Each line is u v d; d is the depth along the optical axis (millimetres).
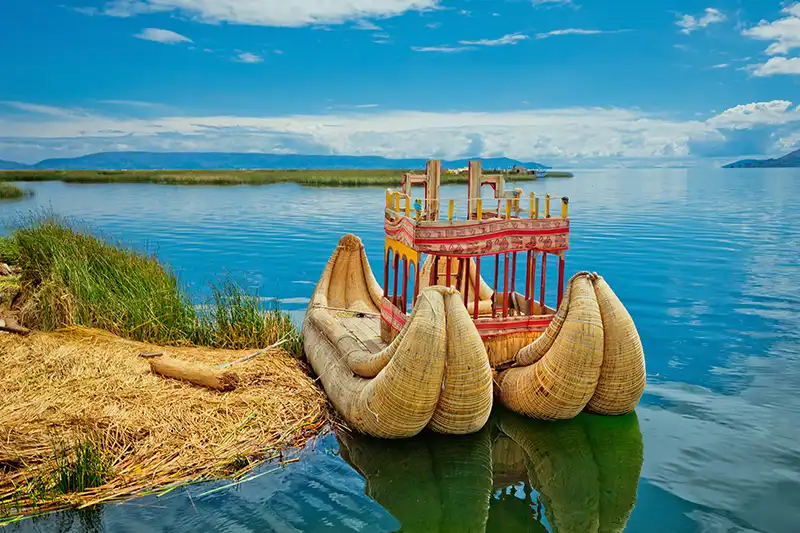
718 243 21719
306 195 44781
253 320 10789
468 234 8188
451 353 7102
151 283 11594
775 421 8102
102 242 13539
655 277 16562
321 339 9758
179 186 57625
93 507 6133
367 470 7035
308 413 8078
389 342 9000
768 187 55750
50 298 10734
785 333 11695
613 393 7887
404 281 8820
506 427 8086
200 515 6059
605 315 7738
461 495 6633
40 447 6820
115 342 9930
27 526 5832
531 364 8164
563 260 8625
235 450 7133
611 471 7051
